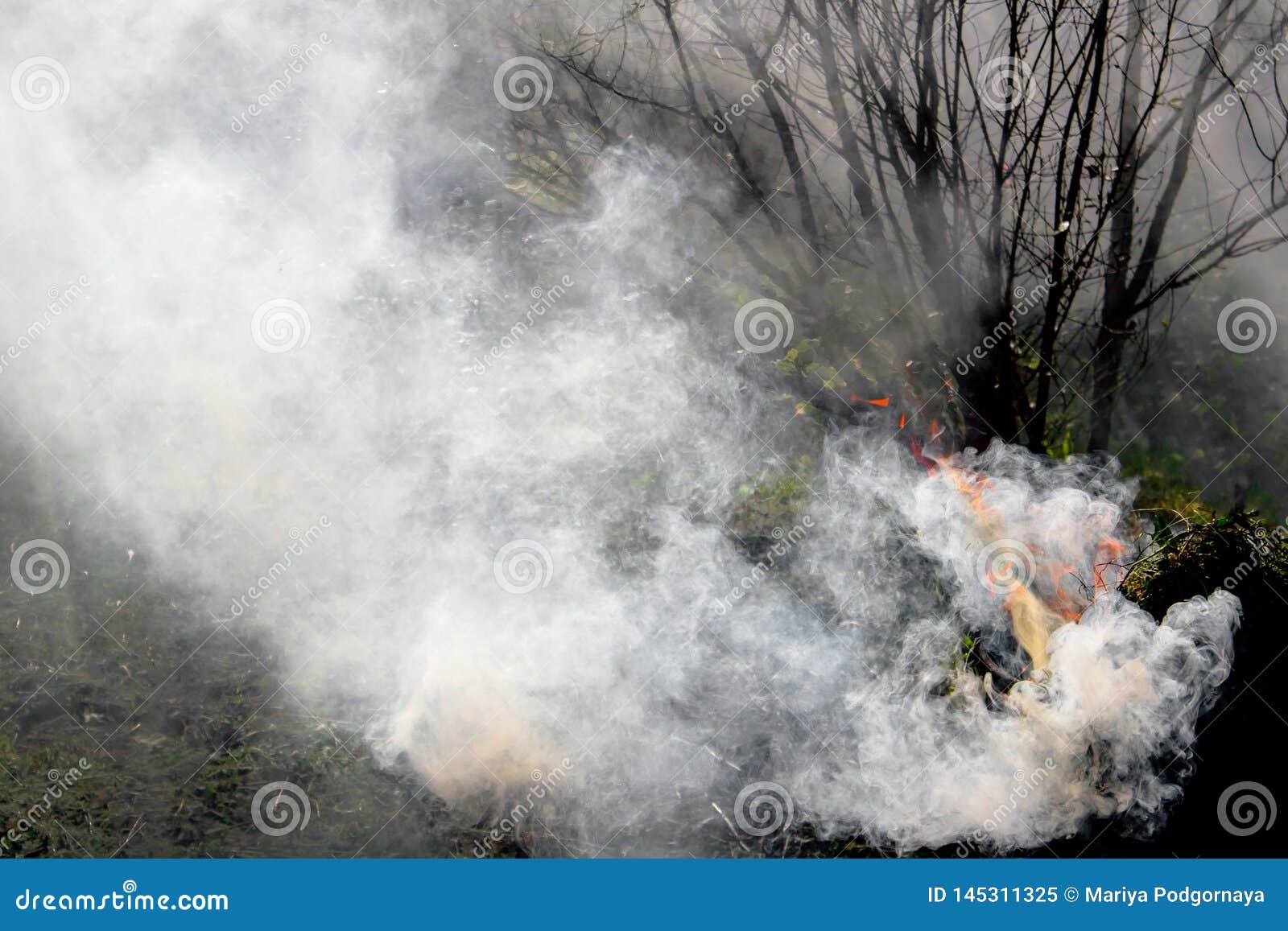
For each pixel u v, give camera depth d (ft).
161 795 15.51
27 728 16.53
